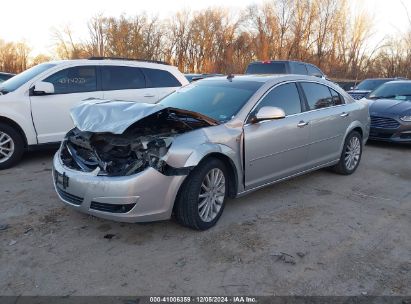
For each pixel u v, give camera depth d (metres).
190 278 3.20
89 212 3.67
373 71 28.97
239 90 4.79
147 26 47.84
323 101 5.58
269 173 4.73
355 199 5.12
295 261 3.50
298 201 4.97
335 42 35.25
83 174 3.69
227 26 50.59
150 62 7.73
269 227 4.17
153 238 3.84
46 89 6.23
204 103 4.75
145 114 3.73
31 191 5.07
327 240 3.92
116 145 3.73
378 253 3.69
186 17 51.34
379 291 3.11
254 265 3.41
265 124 4.56
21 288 3.02
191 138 3.81
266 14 41.00
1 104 5.98
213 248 3.68
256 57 42.28
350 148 6.14
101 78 6.99
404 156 7.88
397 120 8.38
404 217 4.56
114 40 46.03
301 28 38.22
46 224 4.09
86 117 3.91
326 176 6.13
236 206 4.71
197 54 52.12
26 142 6.29
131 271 3.28
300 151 5.10
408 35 20.03
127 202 3.50
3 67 47.31
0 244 3.65
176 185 3.67
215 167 4.00
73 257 3.47
